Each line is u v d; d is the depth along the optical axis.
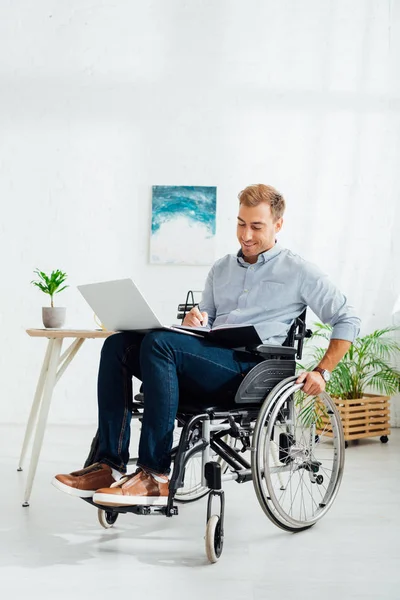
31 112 4.00
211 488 1.64
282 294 1.94
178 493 2.17
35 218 3.98
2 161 3.98
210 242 3.98
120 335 1.82
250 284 1.98
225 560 1.65
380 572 1.58
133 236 4.00
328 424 3.35
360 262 4.05
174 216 3.98
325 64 4.06
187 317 1.96
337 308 1.91
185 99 4.04
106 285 1.73
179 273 4.00
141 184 4.02
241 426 1.81
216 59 4.05
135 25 4.04
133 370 1.82
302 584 1.50
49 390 2.19
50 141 4.00
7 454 3.01
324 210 4.06
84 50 4.02
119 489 1.62
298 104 4.06
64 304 3.98
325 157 4.06
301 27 4.07
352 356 3.56
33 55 4.00
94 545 1.75
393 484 2.49
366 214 4.06
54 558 1.65
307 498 2.27
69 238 3.99
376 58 4.07
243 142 4.04
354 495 2.32
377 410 3.44
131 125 4.02
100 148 4.01
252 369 1.74
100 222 4.00
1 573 1.54
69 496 2.27
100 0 4.04
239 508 2.14
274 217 1.98
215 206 4.00
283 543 1.79
